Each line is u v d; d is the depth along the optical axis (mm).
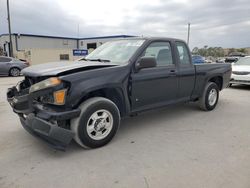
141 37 4641
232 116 5566
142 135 4281
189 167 3104
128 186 2693
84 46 43219
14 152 3559
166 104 4793
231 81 10148
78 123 3416
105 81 3604
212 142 3953
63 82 3268
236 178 2834
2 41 38875
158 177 2871
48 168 3098
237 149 3664
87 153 3523
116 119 3830
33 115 3453
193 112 5883
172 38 4910
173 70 4758
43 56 29234
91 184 2740
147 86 4273
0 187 2680
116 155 3465
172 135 4289
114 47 4668
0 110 6016
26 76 3871
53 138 3186
